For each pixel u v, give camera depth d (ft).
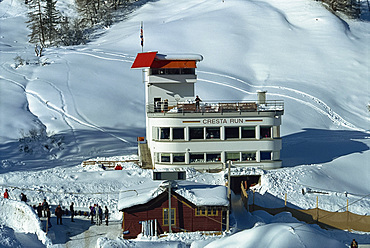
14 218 151.64
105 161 214.28
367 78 385.70
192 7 563.48
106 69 363.97
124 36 484.74
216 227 146.61
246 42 437.58
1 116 271.28
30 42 521.24
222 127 196.03
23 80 336.49
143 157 209.97
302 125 298.35
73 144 248.32
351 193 181.78
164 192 144.15
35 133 248.93
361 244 144.87
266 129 199.21
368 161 209.97
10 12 634.43
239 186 187.21
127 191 155.02
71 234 142.82
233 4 529.45
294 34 459.73
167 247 130.21
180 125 195.00
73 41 499.92
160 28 476.54
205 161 196.95
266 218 157.69
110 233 144.56
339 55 420.77
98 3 603.26
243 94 337.11
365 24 519.19
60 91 316.19
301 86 359.66
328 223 158.81
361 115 335.26
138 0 642.22
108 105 302.86
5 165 213.46
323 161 212.43
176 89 217.77
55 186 175.11
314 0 545.85
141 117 296.30
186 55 212.02
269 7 522.06
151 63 205.05
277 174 189.16
